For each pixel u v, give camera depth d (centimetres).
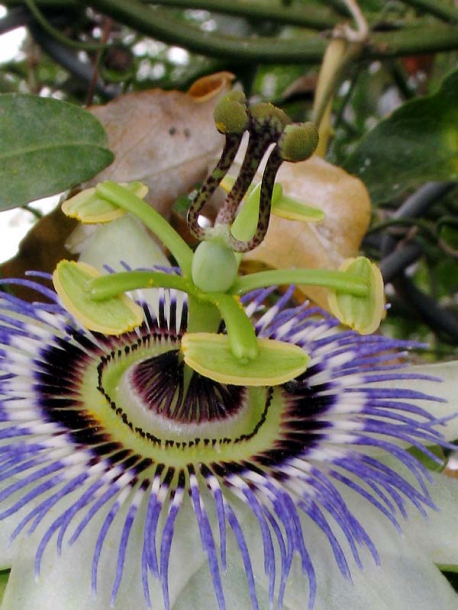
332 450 14
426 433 14
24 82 27
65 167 17
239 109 12
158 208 19
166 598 12
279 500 13
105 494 13
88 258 17
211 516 14
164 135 19
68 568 13
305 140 12
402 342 15
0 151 16
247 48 22
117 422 15
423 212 23
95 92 23
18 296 18
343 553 13
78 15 22
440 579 14
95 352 16
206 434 15
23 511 13
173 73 28
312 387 15
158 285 14
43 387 15
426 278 34
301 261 18
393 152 20
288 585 13
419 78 30
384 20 23
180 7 23
